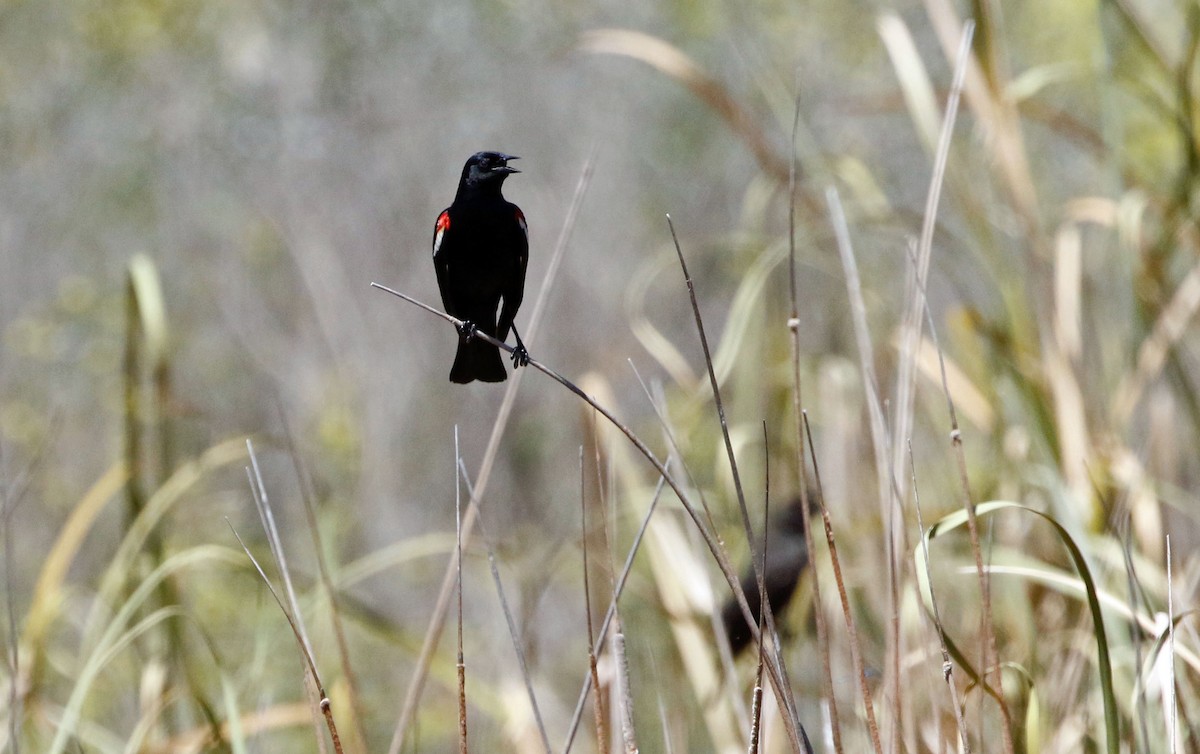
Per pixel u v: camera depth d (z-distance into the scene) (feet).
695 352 93.15
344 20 103.35
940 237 34.17
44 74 103.91
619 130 106.42
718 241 37.17
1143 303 31.48
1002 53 32.22
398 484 98.58
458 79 106.11
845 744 29.09
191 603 51.26
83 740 33.12
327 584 27.32
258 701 31.86
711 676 30.45
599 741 20.67
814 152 36.29
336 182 110.93
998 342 31.42
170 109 106.32
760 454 40.42
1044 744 26.08
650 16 98.32
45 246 107.45
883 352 35.63
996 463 31.78
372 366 105.70
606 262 105.29
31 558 75.72
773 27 87.35
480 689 33.99
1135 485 29.35
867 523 32.76
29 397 93.76
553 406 96.43
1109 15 32.94
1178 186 31.91
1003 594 30.45
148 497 34.01
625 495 34.76
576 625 64.95
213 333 108.06
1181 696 24.79
